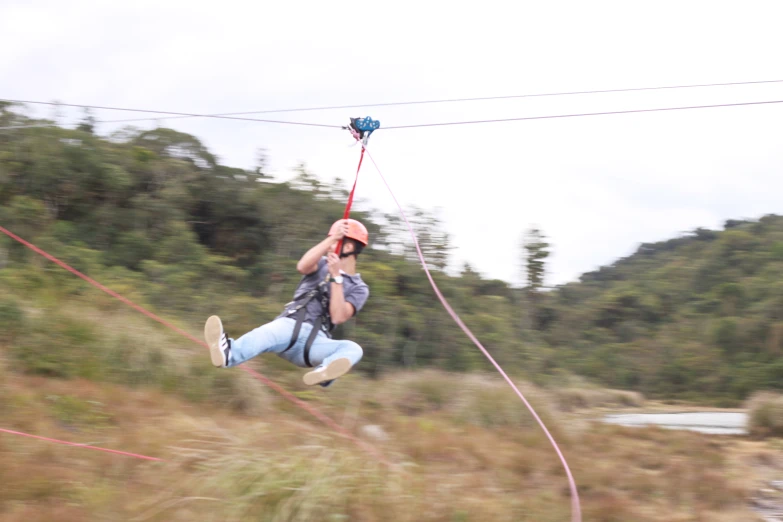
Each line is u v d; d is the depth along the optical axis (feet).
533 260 67.15
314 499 17.87
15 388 27.02
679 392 92.22
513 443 30.83
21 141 56.18
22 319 32.19
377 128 21.12
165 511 17.57
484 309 57.26
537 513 21.49
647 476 26.91
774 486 27.94
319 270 17.21
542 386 53.83
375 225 55.83
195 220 60.23
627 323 104.83
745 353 91.76
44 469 19.49
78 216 56.90
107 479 19.88
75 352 31.65
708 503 24.77
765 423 40.11
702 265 120.57
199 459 21.09
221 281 52.31
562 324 101.24
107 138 63.10
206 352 33.78
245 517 17.26
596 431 35.14
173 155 62.49
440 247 55.16
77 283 42.52
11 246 46.50
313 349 16.44
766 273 107.86
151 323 36.45
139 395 29.40
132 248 53.57
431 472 25.12
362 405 35.78
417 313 52.06
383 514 18.63
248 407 31.45
